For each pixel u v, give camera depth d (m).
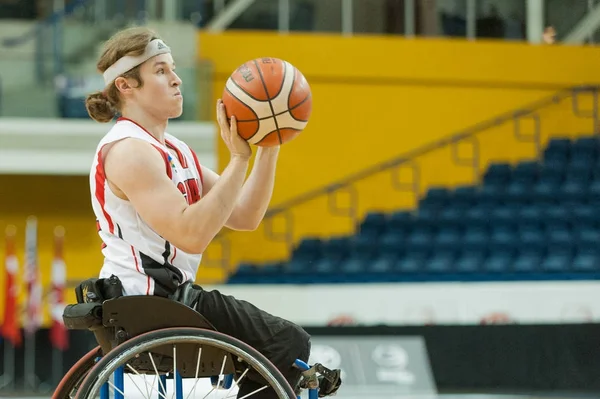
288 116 6.13
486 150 27.70
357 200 26.95
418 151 27.14
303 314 18.81
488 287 18.45
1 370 20.31
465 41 28.25
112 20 24.86
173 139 6.70
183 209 5.87
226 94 6.14
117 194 6.12
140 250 6.12
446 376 17.14
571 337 17.39
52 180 25.22
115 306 5.91
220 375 6.67
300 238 25.77
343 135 27.55
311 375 6.23
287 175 27.14
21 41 23.38
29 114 23.27
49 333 20.42
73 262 25.00
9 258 20.22
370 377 16.84
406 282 19.55
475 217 25.12
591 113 28.02
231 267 25.62
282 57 27.56
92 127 23.48
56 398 6.64
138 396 9.97
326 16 28.81
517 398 16.83
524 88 28.25
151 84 6.32
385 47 27.92
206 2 28.38
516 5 29.12
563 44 28.48
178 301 6.13
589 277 20.03
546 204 25.59
